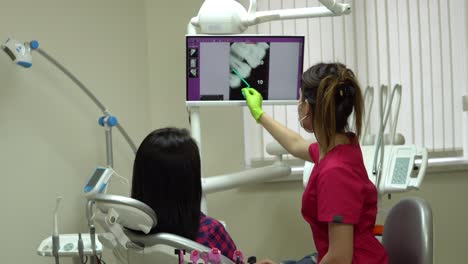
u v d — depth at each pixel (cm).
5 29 251
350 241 150
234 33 228
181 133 143
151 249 133
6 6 251
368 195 159
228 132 312
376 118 318
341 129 160
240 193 314
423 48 324
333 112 155
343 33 317
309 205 164
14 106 255
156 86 308
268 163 317
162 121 309
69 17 275
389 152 254
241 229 315
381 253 164
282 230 318
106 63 290
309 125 166
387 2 319
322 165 159
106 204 130
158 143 137
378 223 308
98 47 287
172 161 135
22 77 258
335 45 317
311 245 320
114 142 294
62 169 273
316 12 223
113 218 135
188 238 138
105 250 247
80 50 279
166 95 309
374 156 245
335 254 150
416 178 243
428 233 170
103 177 224
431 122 326
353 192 151
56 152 271
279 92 230
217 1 226
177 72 309
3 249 253
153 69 308
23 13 258
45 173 267
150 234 134
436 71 326
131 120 301
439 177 326
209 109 310
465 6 326
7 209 254
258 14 227
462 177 327
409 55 322
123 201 127
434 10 324
